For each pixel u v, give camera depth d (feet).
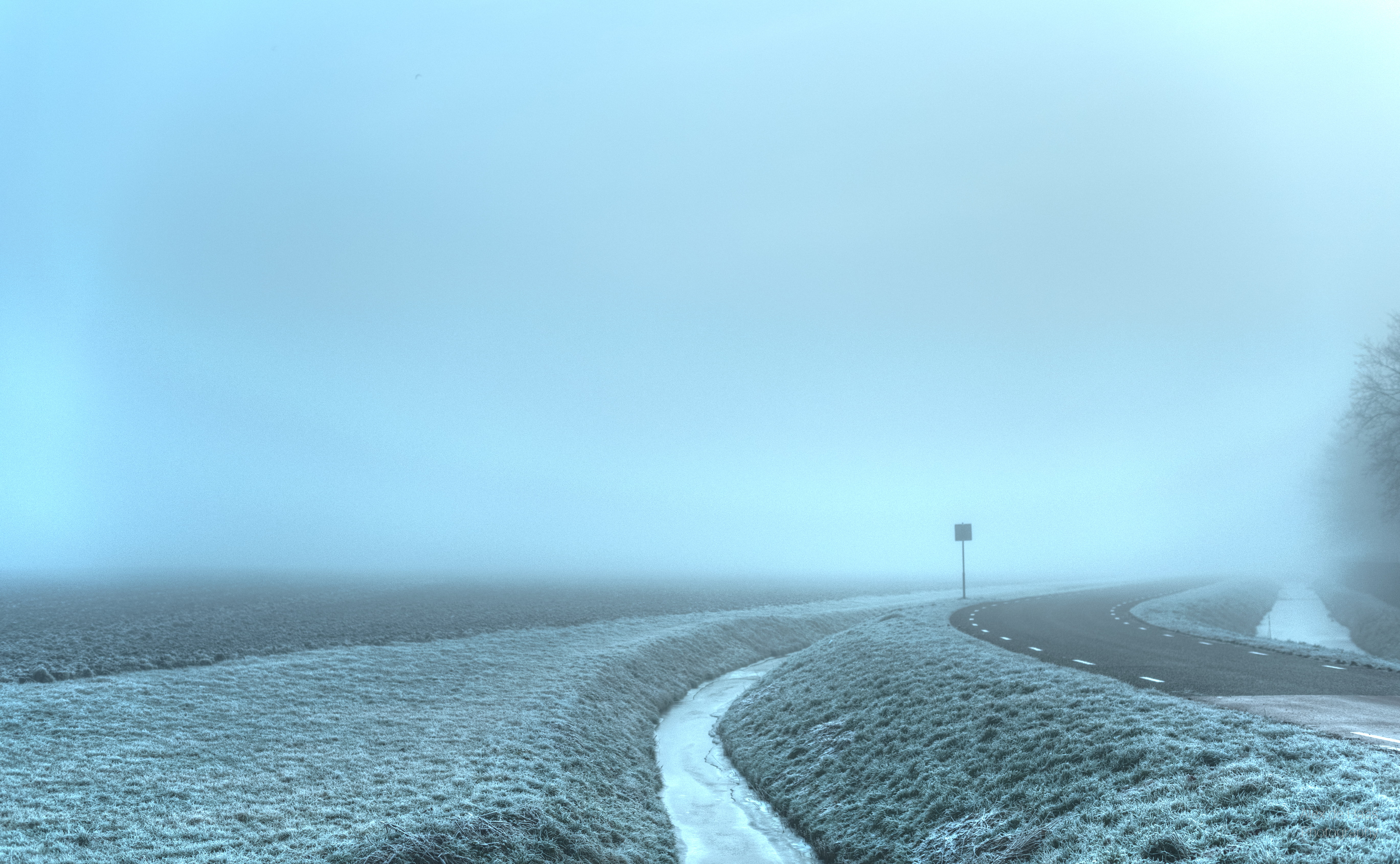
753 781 72.38
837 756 67.46
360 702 84.17
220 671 96.73
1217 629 131.75
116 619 185.26
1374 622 154.71
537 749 67.26
